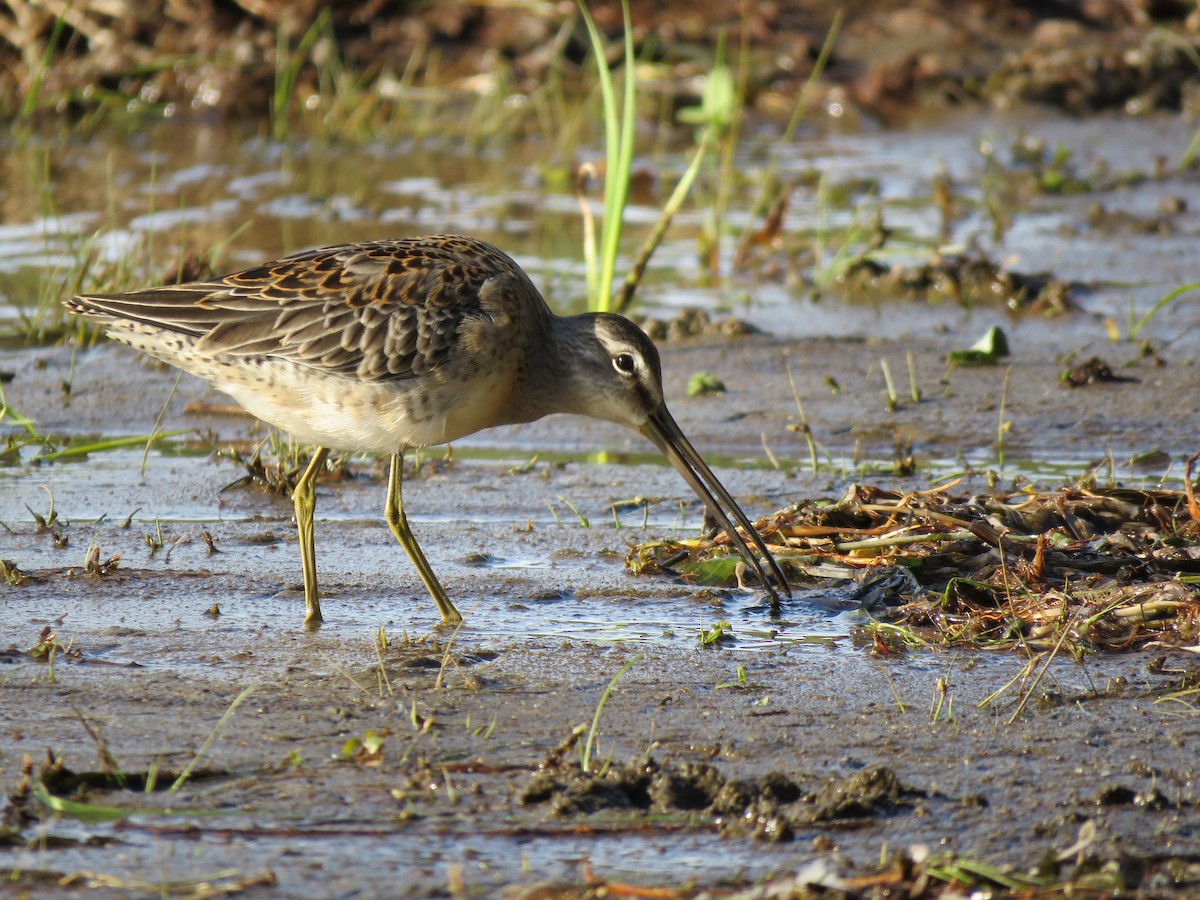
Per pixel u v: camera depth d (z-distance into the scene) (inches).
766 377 624.7
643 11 1077.8
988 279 730.2
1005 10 1113.4
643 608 414.9
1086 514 458.3
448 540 470.3
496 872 266.7
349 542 467.5
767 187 829.2
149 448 551.5
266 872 263.3
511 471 538.9
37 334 656.4
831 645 385.7
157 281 670.5
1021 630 389.1
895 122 1014.4
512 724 332.2
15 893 256.1
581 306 674.8
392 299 401.4
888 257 772.6
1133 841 278.5
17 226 787.4
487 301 410.9
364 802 292.8
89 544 456.8
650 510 498.0
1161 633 383.2
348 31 1042.1
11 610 402.3
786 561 439.8
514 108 998.4
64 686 348.5
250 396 407.8
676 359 642.8
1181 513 454.9
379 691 350.3
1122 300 711.7
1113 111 1030.4
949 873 261.4
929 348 656.4
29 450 550.3
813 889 254.4
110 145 948.6
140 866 266.7
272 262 414.0
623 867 269.3
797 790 297.0
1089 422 571.8
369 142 976.9
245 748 316.2
